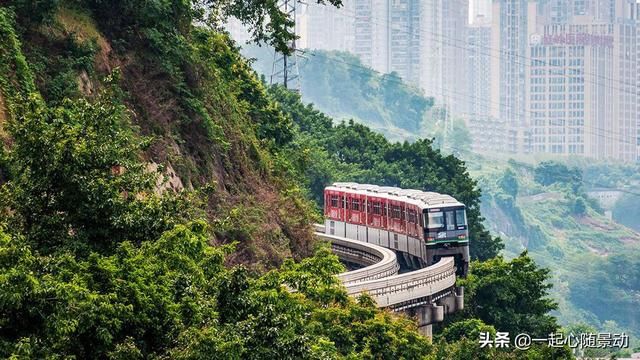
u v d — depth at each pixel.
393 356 52.50
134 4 62.28
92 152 38.19
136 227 38.44
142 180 39.75
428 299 74.06
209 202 62.62
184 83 64.25
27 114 37.84
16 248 33.75
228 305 36.66
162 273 37.09
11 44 50.34
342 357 47.62
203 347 33.97
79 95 54.50
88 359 34.09
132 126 57.03
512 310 83.00
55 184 37.47
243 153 70.69
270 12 70.62
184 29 67.00
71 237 37.38
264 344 35.91
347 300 53.78
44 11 55.12
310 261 53.66
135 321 35.09
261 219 66.56
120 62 60.75
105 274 35.34
